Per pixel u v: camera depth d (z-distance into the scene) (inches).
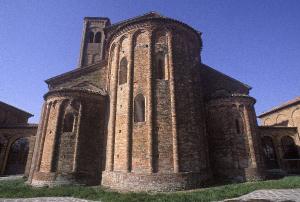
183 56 836.6
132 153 698.2
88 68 1019.3
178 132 716.7
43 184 756.6
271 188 624.1
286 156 1317.7
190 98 796.0
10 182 865.5
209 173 780.0
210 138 887.7
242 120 876.0
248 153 836.6
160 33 827.4
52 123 835.4
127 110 744.3
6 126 1261.1
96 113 876.6
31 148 1167.0
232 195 529.0
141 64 790.5
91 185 781.3
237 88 1073.5
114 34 903.1
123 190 658.8
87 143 825.5
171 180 653.3
